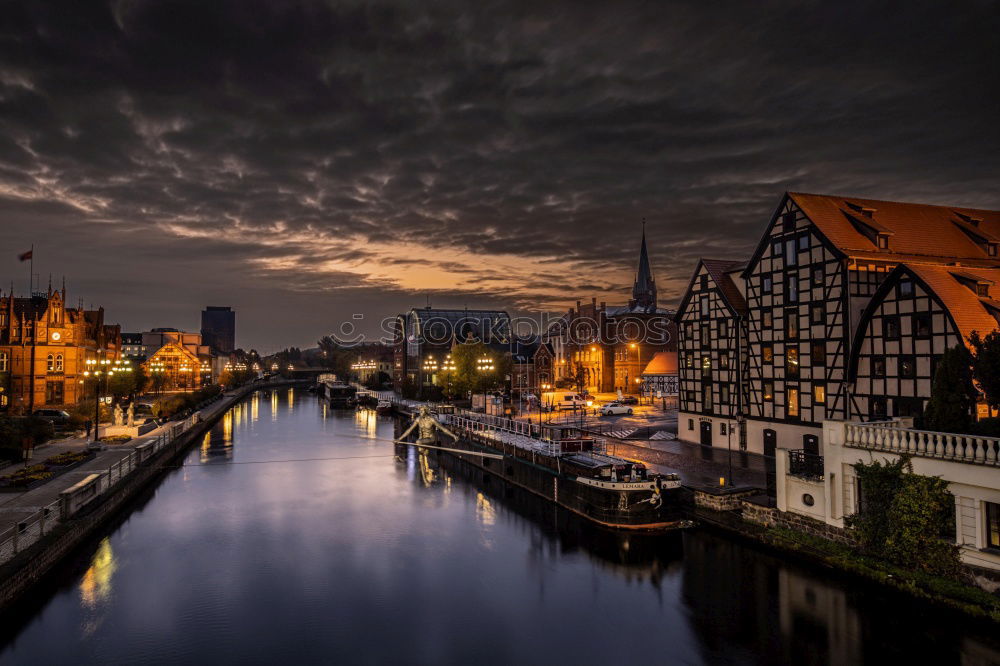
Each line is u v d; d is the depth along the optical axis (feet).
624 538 101.96
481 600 82.23
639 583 85.35
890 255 122.83
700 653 66.54
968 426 75.51
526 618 76.59
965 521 68.80
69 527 93.25
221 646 70.03
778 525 91.91
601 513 108.68
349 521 119.96
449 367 354.33
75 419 199.72
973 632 63.98
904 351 107.14
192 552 101.40
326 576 90.99
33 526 89.35
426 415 210.18
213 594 84.48
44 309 237.86
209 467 177.17
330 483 155.74
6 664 65.82
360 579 89.81
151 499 136.67
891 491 74.90
